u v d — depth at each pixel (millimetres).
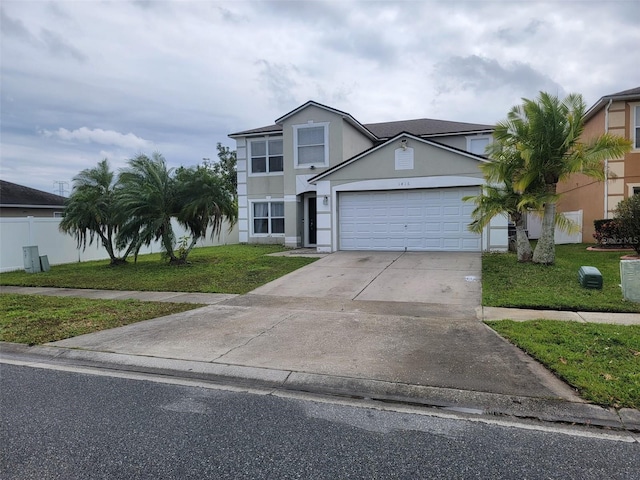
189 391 4562
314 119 18312
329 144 18156
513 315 6996
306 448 3332
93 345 6145
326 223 15555
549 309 7328
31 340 6453
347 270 11703
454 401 4168
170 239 14211
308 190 18516
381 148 14766
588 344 5305
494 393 4234
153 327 6988
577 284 8875
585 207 17875
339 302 8461
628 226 12477
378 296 8852
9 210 20797
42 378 5020
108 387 4703
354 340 5996
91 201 14320
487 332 6141
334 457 3193
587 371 4516
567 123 10523
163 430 3662
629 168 15711
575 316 6789
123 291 10312
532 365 4855
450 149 13945
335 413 3984
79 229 14734
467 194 14031
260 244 20453
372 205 15203
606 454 3188
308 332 6453
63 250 16312
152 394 4496
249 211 20719
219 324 7055
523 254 11586
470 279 9945
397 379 4637
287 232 19078
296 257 14477
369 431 3617
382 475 2945
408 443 3398
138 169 13875
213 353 5645
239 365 5211
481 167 11438
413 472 2977
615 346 5207
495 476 2912
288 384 4695
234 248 18750
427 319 6973
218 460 3168
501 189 11734
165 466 3094
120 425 3770
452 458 3160
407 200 14766
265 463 3121
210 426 3732
